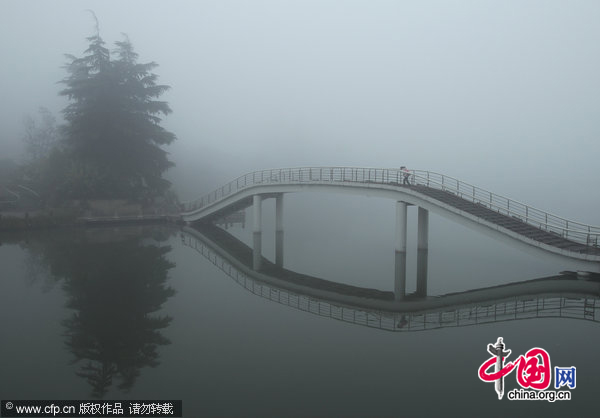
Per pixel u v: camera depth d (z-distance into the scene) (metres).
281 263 26.94
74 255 26.56
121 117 44.75
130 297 18.48
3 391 10.36
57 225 38.28
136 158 45.62
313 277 23.33
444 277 23.06
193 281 21.77
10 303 17.22
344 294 19.98
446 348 13.36
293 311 17.27
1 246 29.05
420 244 29.70
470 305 18.02
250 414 9.29
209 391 10.43
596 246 21.09
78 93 44.78
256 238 36.53
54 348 13.00
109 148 44.00
